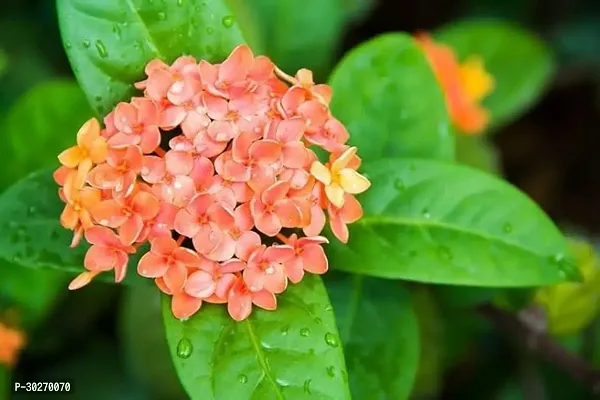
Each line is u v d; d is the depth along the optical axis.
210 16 0.52
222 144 0.49
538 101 0.89
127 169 0.48
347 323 0.56
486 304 0.65
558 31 0.85
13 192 0.53
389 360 0.55
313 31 0.66
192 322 0.49
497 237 0.53
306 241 0.49
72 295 0.66
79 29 0.51
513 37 0.73
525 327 0.65
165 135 0.52
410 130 0.56
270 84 0.50
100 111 0.52
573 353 0.66
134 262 0.51
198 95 0.49
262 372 0.49
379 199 0.53
